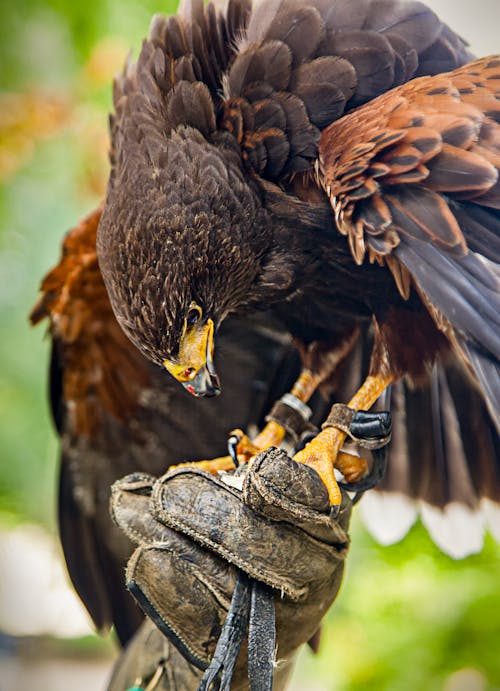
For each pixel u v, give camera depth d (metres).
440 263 1.98
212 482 1.95
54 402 2.31
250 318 2.23
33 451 2.99
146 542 1.95
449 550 2.22
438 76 2.07
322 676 2.70
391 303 2.12
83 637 4.02
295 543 1.94
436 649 2.56
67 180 2.67
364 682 2.59
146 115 2.10
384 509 2.24
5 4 2.63
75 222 2.75
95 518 2.31
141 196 2.07
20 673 3.88
